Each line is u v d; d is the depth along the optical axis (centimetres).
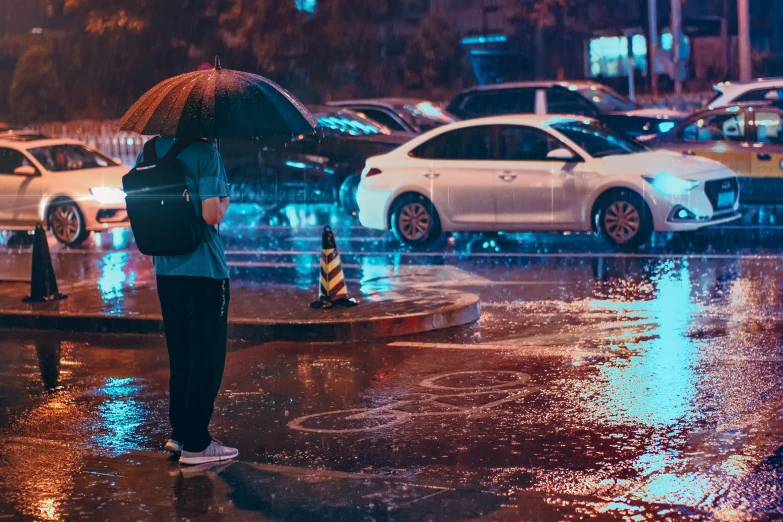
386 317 1055
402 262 1609
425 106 2245
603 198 1652
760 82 2209
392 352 982
